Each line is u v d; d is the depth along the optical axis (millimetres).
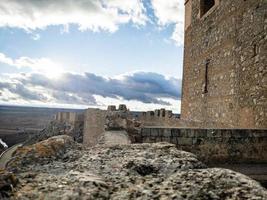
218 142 10180
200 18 20562
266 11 12102
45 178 2506
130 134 9578
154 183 2473
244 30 13930
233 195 2143
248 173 8781
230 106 15180
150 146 4004
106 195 2209
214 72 17641
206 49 19141
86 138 28469
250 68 13203
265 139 10477
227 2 16016
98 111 24719
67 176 2570
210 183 2316
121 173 2805
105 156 3428
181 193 2205
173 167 2957
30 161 3127
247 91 13414
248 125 13180
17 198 2076
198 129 10070
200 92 19938
